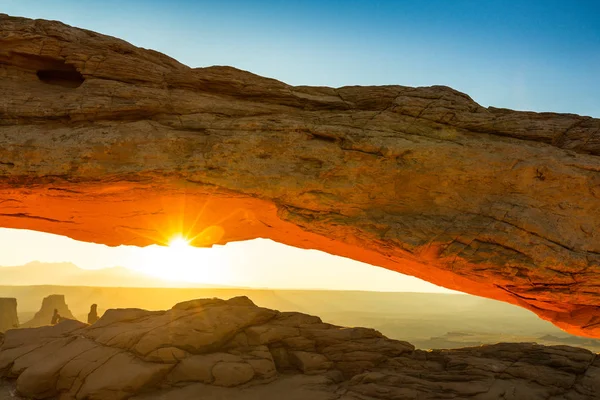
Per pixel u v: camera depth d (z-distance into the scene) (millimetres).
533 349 16109
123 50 19016
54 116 17562
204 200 18391
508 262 15656
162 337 14523
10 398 13250
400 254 17516
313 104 19453
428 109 18406
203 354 14797
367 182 17438
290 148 17812
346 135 17828
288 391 13625
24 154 16641
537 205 16469
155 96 18359
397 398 13211
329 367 15617
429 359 16312
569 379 13883
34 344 15609
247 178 17406
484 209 16703
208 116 18438
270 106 19250
